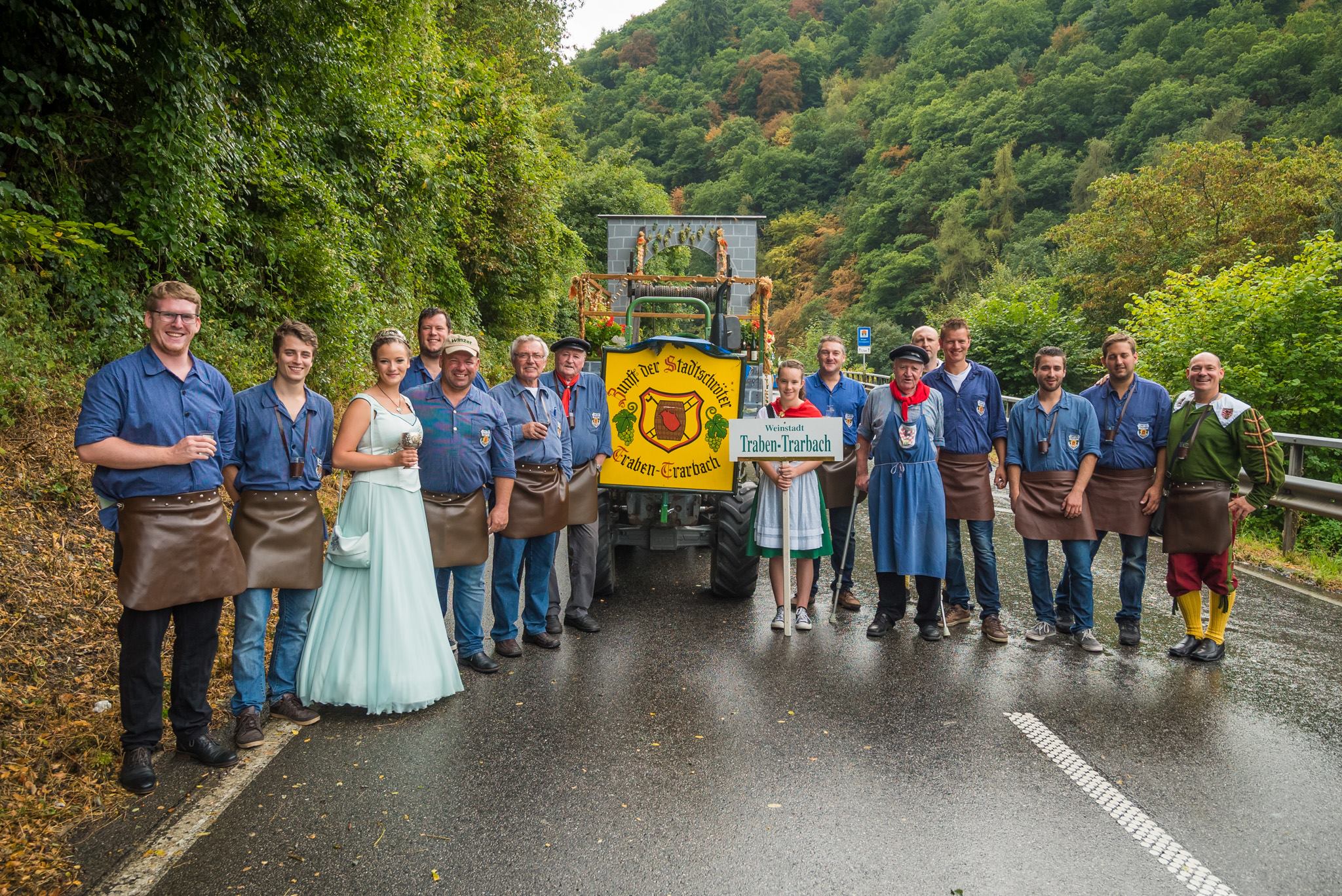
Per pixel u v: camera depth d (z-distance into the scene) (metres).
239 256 8.31
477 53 17.19
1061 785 3.60
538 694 4.55
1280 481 5.04
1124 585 5.47
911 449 5.50
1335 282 10.41
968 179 87.31
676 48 134.00
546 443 5.20
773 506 5.81
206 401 3.62
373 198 11.78
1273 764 3.80
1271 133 65.81
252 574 3.89
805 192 108.38
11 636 4.15
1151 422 5.35
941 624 5.63
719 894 2.83
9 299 5.72
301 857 3.02
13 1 5.39
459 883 2.88
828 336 6.44
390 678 4.18
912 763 3.79
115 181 6.78
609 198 32.72
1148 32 89.44
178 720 3.73
